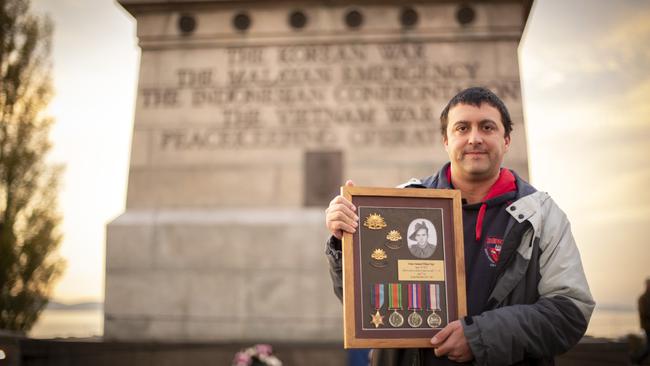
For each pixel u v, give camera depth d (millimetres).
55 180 14500
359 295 2145
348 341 2070
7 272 13383
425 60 9891
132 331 8906
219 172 9594
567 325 2061
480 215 2326
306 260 9016
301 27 10008
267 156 9617
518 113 9492
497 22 9812
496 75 9734
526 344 2002
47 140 14703
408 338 2113
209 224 9203
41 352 6875
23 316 13430
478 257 2289
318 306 8867
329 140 9641
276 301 8914
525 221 2207
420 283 2188
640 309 7035
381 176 9453
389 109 9742
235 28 10070
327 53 10008
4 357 6293
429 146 9578
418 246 2232
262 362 6438
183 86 9977
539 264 2217
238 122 9797
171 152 9719
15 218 13906
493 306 2178
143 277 9086
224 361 8242
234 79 9977
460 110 2354
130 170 9672
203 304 8961
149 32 10102
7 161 14109
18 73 14609
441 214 2291
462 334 2043
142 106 9930
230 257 9086
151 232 9227
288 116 9781
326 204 9367
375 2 9922
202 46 10086
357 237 2209
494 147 2316
